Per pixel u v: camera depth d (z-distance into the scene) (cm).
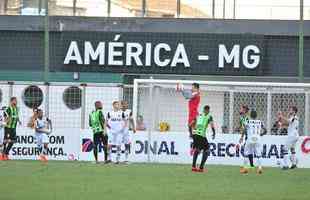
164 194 4603
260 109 8162
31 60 9981
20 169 6412
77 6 10150
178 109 8106
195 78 9994
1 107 8412
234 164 7800
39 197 4322
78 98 8581
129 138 7769
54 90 8556
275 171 6988
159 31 10000
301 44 8938
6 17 9962
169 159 7850
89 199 4262
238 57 9975
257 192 4853
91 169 6562
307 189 5125
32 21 9962
